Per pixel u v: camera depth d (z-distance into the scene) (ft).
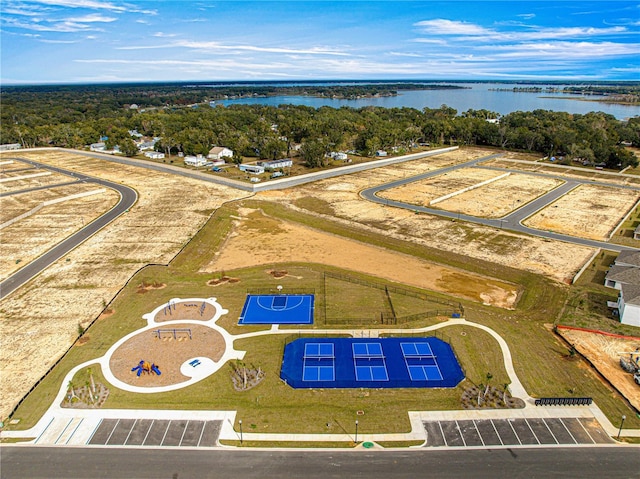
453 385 140.26
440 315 181.57
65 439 119.14
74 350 157.58
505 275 221.25
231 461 112.37
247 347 159.94
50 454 114.52
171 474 108.47
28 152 586.86
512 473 108.17
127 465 111.14
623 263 217.36
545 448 115.75
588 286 207.51
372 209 330.75
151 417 126.82
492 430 121.90
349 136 599.16
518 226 293.84
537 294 200.44
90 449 116.06
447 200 356.79
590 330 170.60
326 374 145.79
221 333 168.76
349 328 172.55
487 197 366.22
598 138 549.13
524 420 125.39
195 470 109.70
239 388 138.92
